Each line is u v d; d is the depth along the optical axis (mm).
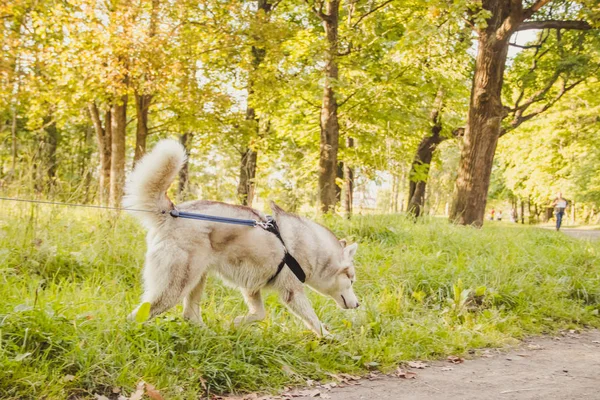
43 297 5277
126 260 7480
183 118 17156
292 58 18219
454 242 11055
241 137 18266
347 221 11555
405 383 4895
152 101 16781
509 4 16156
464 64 19500
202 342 4758
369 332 6199
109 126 18188
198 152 18812
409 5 18531
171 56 14336
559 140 37875
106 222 8375
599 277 9461
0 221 7238
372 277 8438
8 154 8906
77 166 12641
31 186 7750
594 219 50312
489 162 16156
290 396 4395
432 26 14594
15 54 13602
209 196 12656
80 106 15844
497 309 7789
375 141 18984
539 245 12312
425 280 8250
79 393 3883
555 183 40688
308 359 5133
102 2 14164
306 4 18062
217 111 17391
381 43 18922
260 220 5426
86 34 13961
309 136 21219
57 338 4195
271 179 22531
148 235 5090
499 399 4453
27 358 3938
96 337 4297
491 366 5586
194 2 14461
